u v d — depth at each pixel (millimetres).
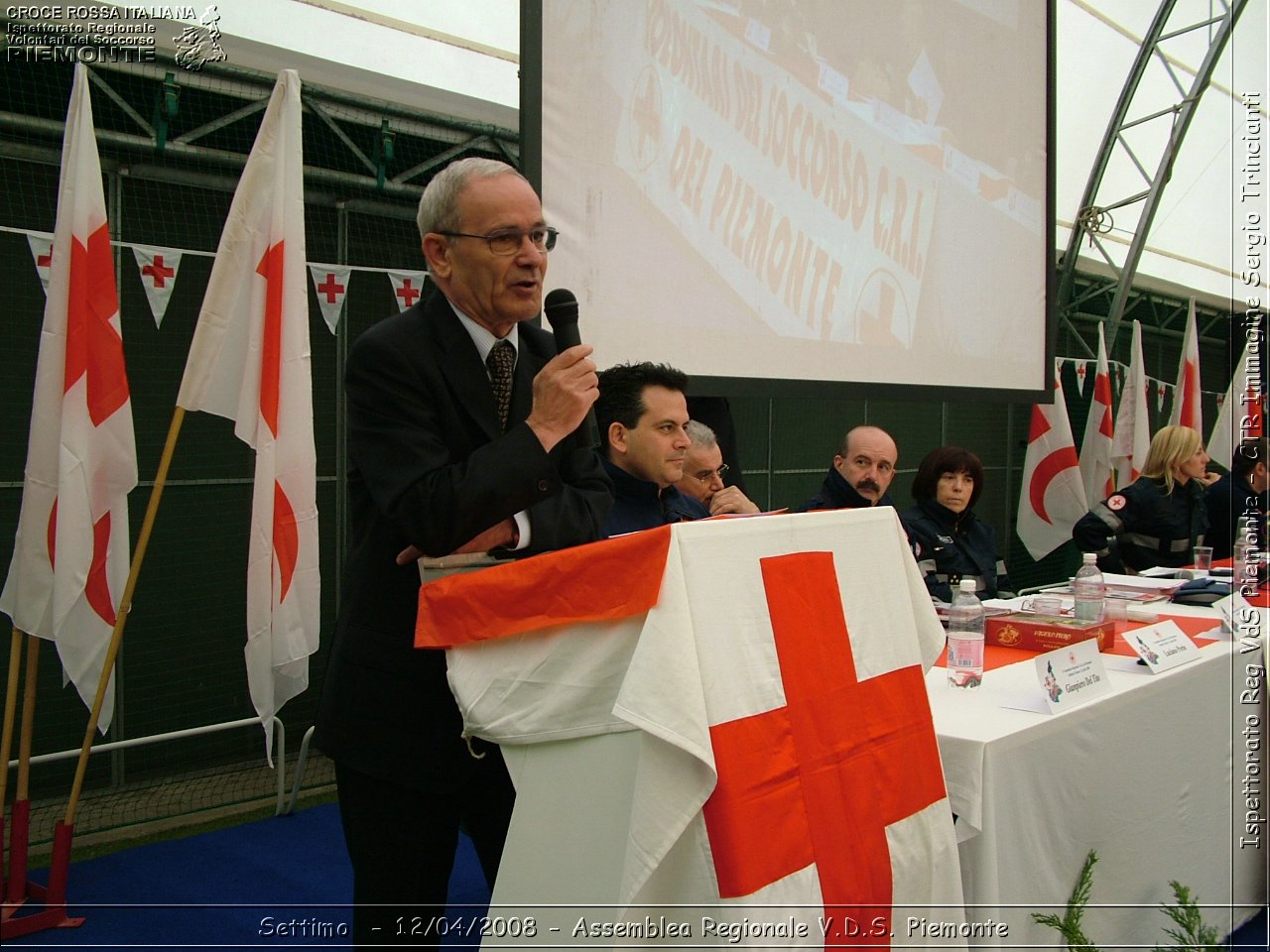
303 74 4219
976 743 1741
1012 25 4988
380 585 1636
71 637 2977
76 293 2887
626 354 3357
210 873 3217
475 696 1476
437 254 1669
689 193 3531
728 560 1383
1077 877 2006
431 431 1593
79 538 2889
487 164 1664
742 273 3734
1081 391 8062
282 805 3799
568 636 1415
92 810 3865
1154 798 2293
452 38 4625
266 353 3076
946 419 8000
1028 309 5160
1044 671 2016
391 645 1609
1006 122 4977
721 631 1344
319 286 4285
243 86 4105
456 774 1615
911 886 1523
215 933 2754
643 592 1313
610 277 3299
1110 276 8711
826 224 4078
